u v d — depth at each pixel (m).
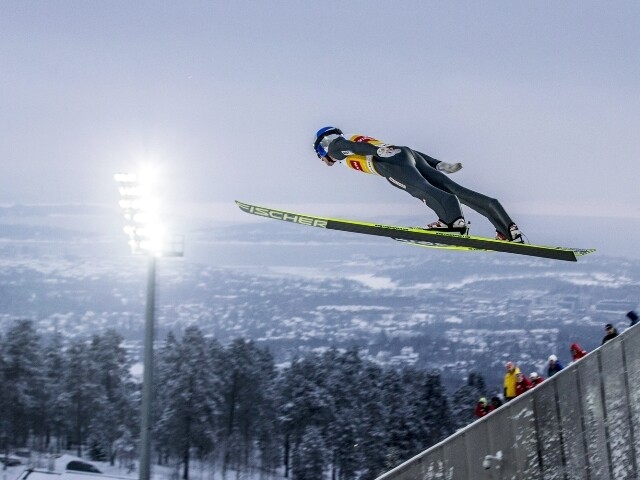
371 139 11.47
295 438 76.25
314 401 75.19
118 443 75.94
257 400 78.44
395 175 11.10
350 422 74.00
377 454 73.06
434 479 8.64
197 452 74.38
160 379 76.50
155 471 72.62
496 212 10.69
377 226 11.26
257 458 76.25
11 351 77.00
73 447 78.31
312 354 81.44
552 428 8.51
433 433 74.44
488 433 8.53
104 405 78.56
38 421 77.38
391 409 75.62
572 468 8.42
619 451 8.48
